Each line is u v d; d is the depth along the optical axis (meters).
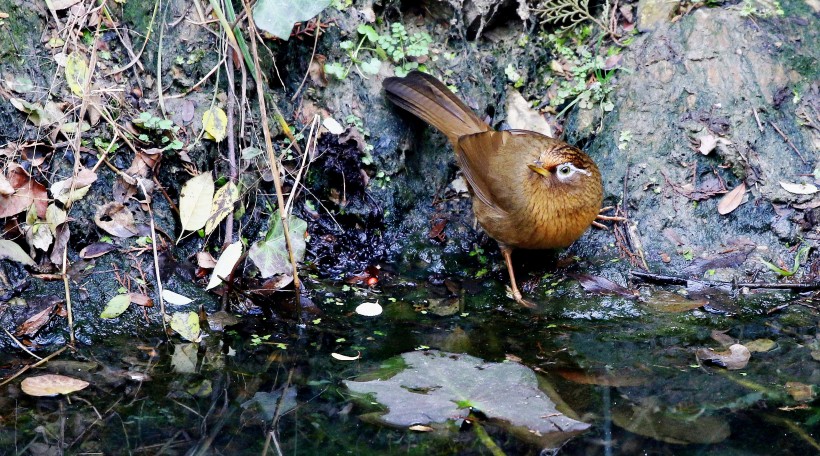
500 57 12.28
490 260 11.38
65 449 7.93
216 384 8.98
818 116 11.50
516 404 8.57
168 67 11.03
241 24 11.10
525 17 12.20
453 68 12.09
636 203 11.34
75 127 10.55
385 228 11.60
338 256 11.37
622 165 11.55
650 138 11.60
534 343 9.78
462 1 11.96
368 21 11.78
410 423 8.30
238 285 10.37
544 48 12.41
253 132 11.25
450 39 12.16
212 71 11.02
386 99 11.69
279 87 11.58
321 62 11.66
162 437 8.14
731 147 11.35
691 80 11.69
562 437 8.07
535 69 12.37
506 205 10.36
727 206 11.16
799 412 8.45
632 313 10.30
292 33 11.52
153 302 10.04
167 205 10.77
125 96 10.89
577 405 8.59
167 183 10.83
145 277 10.23
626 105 11.77
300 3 10.36
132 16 11.10
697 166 11.43
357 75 11.71
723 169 11.40
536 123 12.11
